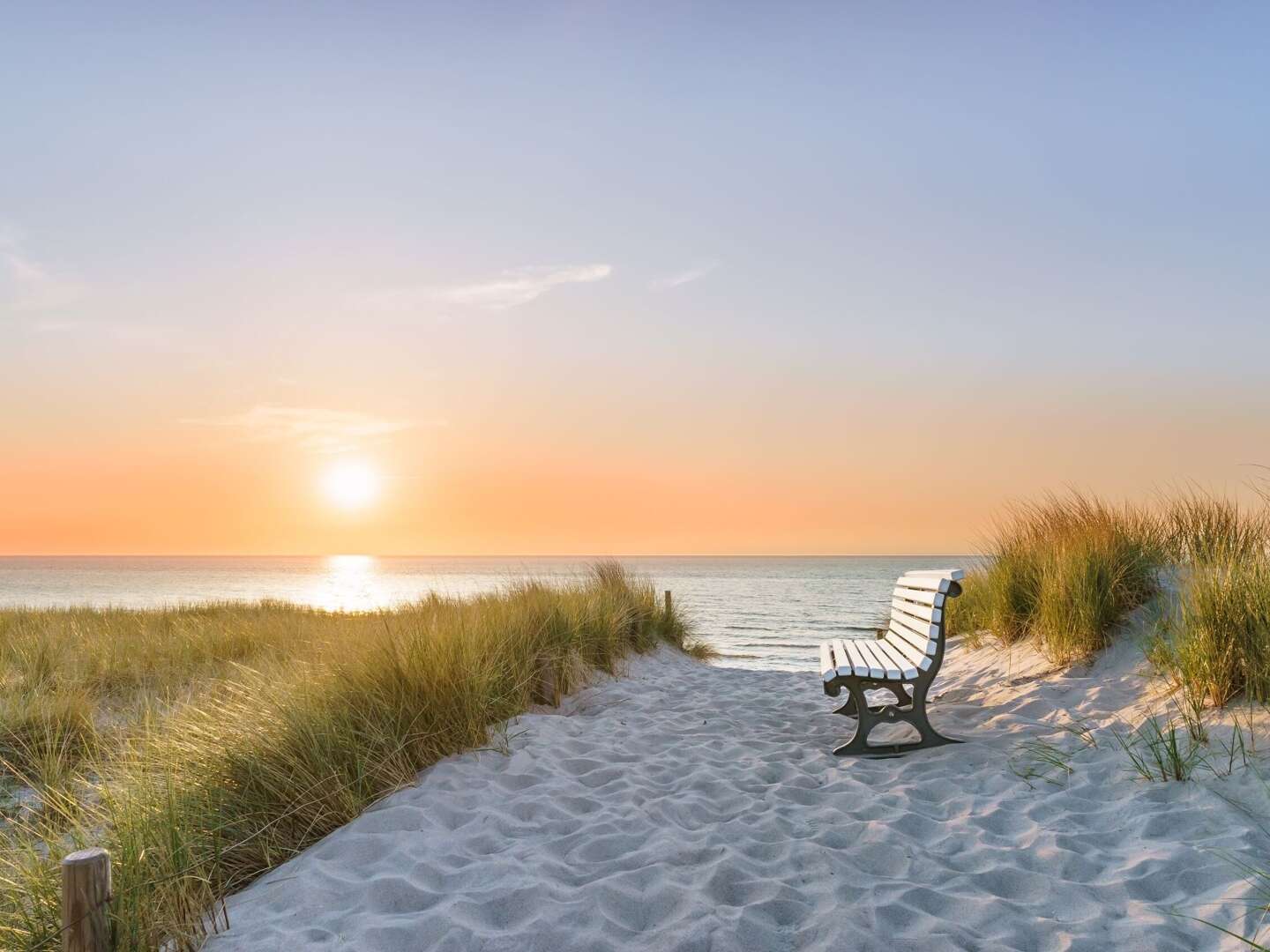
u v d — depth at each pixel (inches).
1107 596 244.5
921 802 161.8
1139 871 122.6
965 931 109.3
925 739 200.4
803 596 2257.6
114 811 142.5
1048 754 180.9
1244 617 179.8
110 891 105.7
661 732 231.5
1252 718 164.4
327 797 155.9
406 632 234.8
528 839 148.0
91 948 100.3
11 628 426.3
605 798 170.4
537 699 271.9
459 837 147.4
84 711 241.8
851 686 203.5
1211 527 282.2
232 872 136.3
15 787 195.6
